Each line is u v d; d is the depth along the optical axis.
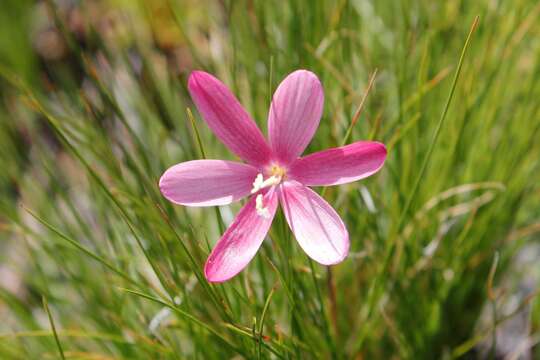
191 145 0.24
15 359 0.25
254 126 0.19
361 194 0.23
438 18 0.25
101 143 0.24
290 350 0.20
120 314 0.23
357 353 0.24
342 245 0.18
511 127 0.25
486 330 0.25
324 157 0.19
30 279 0.27
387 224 0.25
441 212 0.25
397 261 0.23
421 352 0.25
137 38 0.27
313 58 0.24
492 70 0.25
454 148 0.23
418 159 0.24
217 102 0.19
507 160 0.25
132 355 0.24
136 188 0.25
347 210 0.24
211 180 0.19
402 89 0.23
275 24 0.27
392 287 0.24
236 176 0.19
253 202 0.19
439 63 0.25
